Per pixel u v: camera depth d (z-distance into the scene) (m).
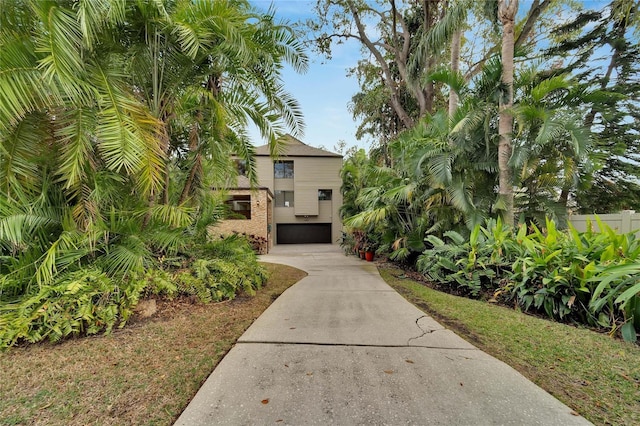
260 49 4.86
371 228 10.16
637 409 1.85
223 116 5.21
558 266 3.72
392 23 12.57
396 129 15.89
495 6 7.07
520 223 5.61
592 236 4.10
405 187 7.14
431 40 7.93
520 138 6.25
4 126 3.04
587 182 7.34
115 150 3.36
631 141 10.56
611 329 3.19
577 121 5.81
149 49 4.52
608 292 3.26
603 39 10.72
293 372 2.36
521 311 4.05
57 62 3.01
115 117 3.46
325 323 3.57
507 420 1.75
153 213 4.35
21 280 3.50
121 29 4.23
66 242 3.66
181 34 3.99
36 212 3.73
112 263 3.92
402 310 4.11
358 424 1.74
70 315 3.14
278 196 20.64
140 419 1.84
